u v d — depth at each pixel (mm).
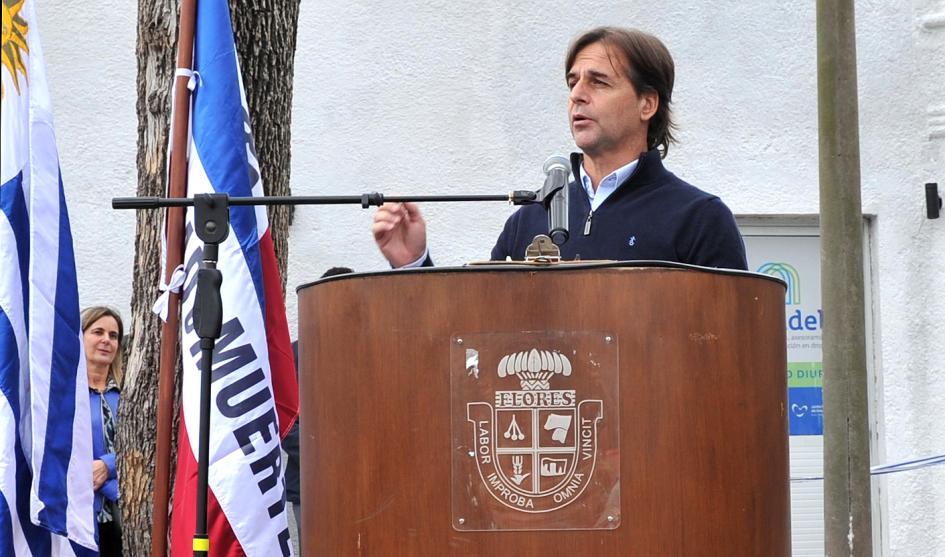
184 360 10906
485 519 6383
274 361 11398
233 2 12602
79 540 11195
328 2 19484
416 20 19609
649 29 19984
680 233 8961
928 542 20031
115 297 18891
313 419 6926
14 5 11359
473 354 6426
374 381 6559
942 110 20078
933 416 20078
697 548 6438
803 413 20578
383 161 19453
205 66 11281
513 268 6418
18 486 11008
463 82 19656
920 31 20250
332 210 19250
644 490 6371
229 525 10602
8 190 11102
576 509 6355
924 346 20094
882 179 20125
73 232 18891
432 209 19531
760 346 6738
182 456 10852
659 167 9305
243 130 11273
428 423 6453
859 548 13172
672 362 6430
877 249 20109
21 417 11070
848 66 13383
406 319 6508
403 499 6473
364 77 19500
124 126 19078
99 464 15430
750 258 20406
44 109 11484
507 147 19672
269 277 11398
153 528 11055
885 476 20078
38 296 11219
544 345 6395
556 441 6371
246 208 11086
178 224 11148
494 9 19766
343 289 6691
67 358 11336
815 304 20531
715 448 6512
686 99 20000
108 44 19141
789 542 7023
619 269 6406
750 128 20078
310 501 6973
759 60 20109
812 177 20109
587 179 9531
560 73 19797
